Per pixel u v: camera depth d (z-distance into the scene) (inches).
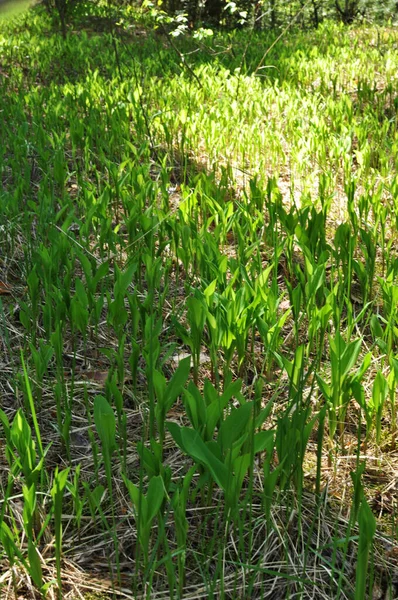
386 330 104.0
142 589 72.9
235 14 567.8
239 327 101.0
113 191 173.5
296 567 76.0
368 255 129.5
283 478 81.5
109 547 78.8
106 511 83.7
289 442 76.6
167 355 92.4
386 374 111.0
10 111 243.0
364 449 95.1
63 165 175.9
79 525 76.3
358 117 255.6
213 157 205.9
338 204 179.5
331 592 71.4
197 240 124.2
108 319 111.8
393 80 316.8
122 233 166.7
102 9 522.0
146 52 411.5
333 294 105.0
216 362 101.0
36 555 67.8
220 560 69.4
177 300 135.8
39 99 253.4
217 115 245.0
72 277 138.8
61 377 100.2
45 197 145.2
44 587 69.0
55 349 99.0
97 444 96.3
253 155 207.9
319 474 80.4
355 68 336.2
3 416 75.5
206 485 87.5
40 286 131.7
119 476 89.2
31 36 451.5
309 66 339.3
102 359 116.9
